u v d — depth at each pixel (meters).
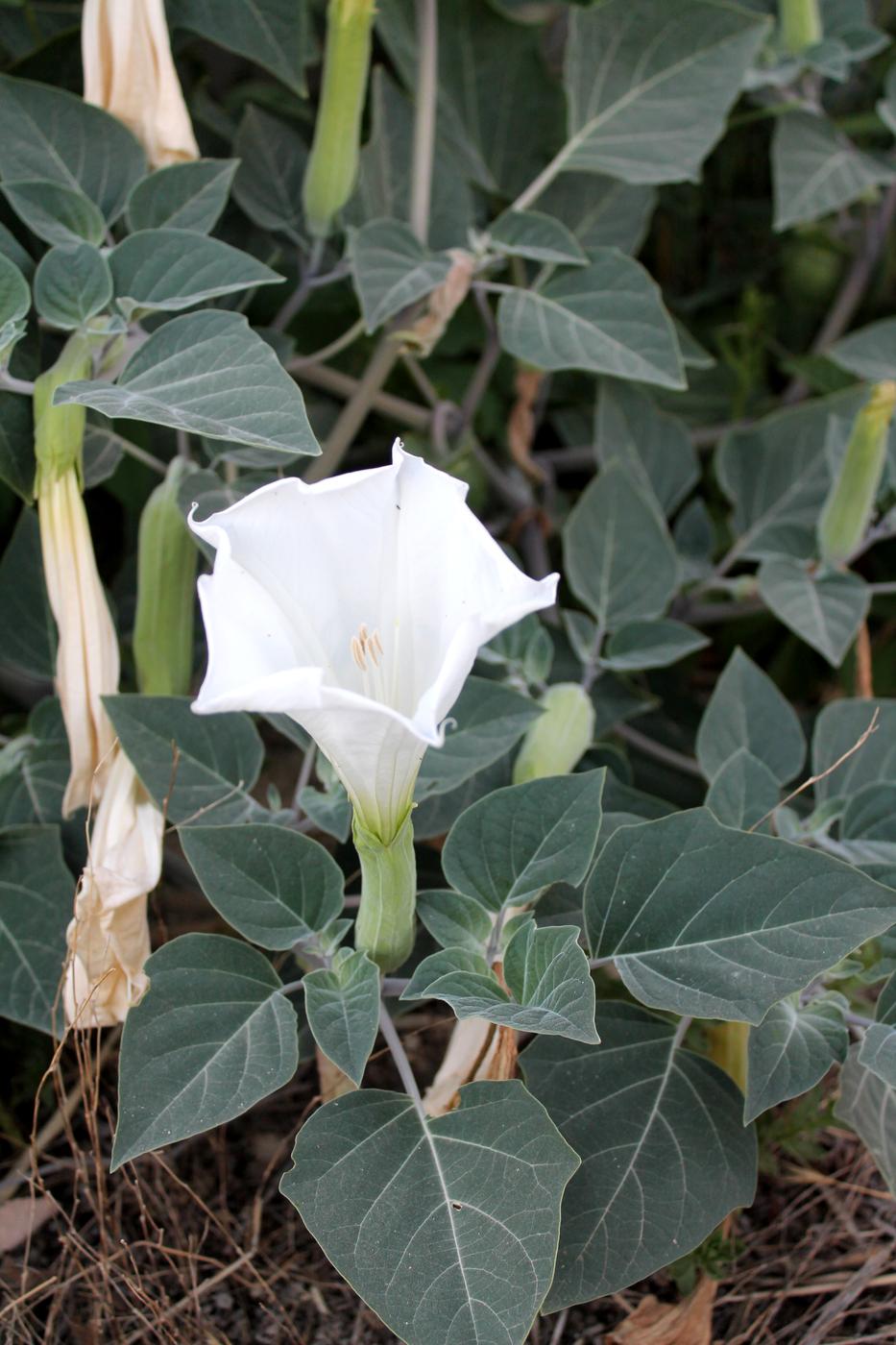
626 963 1.01
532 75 1.39
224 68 1.58
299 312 1.41
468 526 0.91
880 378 1.37
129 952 1.09
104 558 1.42
